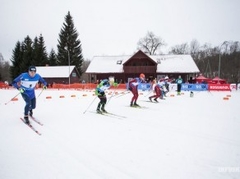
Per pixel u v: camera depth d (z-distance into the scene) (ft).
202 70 172.45
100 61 110.52
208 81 78.95
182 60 103.55
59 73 115.14
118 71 101.91
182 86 66.49
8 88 89.51
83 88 82.12
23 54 151.94
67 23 152.15
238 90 68.80
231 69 152.35
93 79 115.85
